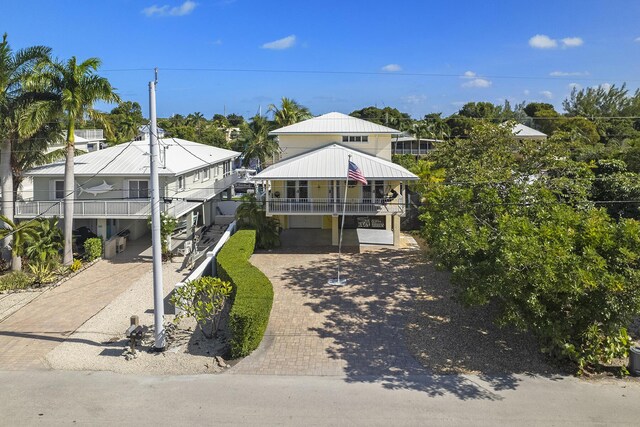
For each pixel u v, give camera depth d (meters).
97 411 12.06
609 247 13.09
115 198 29.27
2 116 24.25
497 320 14.16
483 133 25.48
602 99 85.75
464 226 15.12
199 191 35.56
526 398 12.44
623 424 11.18
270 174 27.78
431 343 15.95
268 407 12.15
